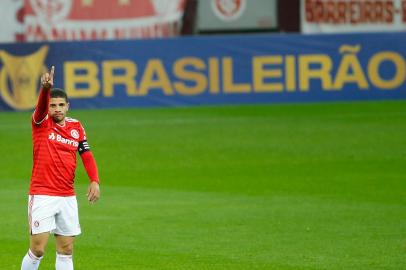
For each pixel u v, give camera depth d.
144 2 111.62
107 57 101.31
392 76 105.19
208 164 68.12
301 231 45.69
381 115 93.50
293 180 61.12
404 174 62.78
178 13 112.88
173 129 85.75
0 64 99.69
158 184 60.41
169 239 44.22
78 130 33.78
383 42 104.94
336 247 42.09
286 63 103.88
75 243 43.59
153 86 102.31
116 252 41.69
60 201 33.06
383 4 116.06
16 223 48.47
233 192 57.12
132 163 68.81
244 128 85.81
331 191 57.03
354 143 76.75
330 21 115.88
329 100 104.62
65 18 109.62
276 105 102.62
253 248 42.09
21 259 40.53
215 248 42.19
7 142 79.00
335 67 104.44
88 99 101.12
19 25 108.56
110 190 58.31
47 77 31.67
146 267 38.81
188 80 102.81
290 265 38.81
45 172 32.94
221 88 103.25
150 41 101.88
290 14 116.38
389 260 39.50
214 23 115.38
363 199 54.25
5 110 100.19
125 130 85.38
